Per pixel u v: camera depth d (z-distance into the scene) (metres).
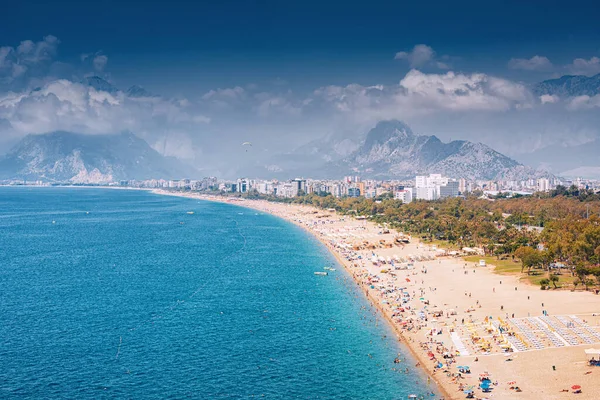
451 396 188.12
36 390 194.75
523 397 183.62
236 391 195.38
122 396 191.00
